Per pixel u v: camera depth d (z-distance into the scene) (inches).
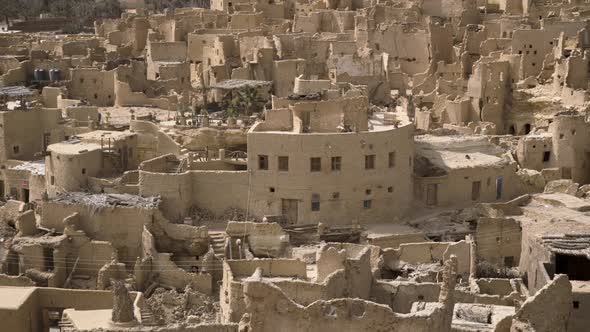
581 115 4953.3
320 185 4097.0
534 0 7603.4
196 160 4362.7
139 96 5585.6
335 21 7386.8
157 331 2519.7
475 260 3690.9
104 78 5733.3
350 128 4215.1
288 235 3951.8
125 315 2802.7
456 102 5792.3
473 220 4227.4
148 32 7042.3
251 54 6274.6
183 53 6619.1
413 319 2379.4
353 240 4025.6
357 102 4259.4
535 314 2536.9
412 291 3201.3
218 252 3887.8
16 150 4790.8
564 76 5876.0
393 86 6348.4
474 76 5885.8
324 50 6437.0
